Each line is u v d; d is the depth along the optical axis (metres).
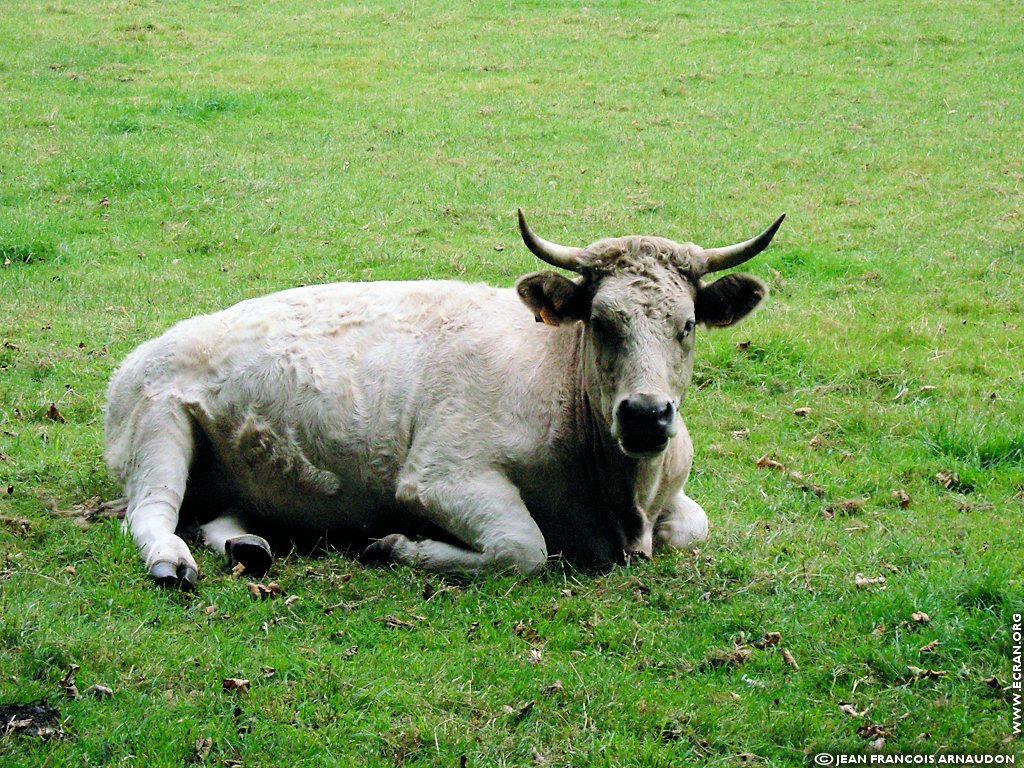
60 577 6.78
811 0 29.28
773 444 9.66
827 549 7.73
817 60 24.09
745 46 25.16
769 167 17.94
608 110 20.72
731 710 5.80
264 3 28.42
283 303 8.09
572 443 7.22
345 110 20.33
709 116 20.45
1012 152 18.72
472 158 18.02
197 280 13.11
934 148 18.89
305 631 6.35
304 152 18.05
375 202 15.95
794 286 13.45
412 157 17.97
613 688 5.89
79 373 10.42
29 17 26.14
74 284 12.86
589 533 7.40
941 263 14.23
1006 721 5.84
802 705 5.91
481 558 7.00
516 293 7.66
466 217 15.50
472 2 28.77
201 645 6.08
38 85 21.05
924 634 6.52
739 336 11.62
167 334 7.96
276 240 14.51
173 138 18.34
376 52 24.28
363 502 7.60
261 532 7.98
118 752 5.24
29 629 6.02
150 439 7.60
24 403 9.73
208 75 22.09
